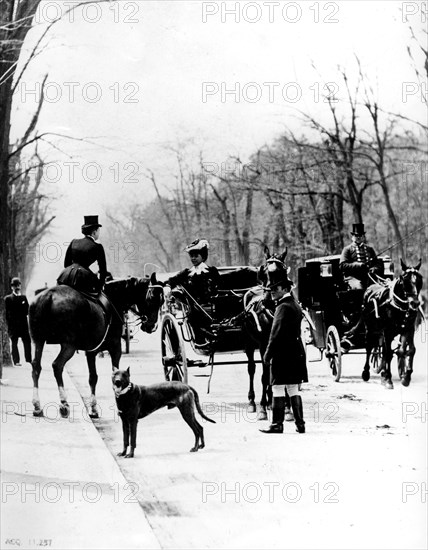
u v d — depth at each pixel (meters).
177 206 18.34
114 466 8.42
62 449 8.70
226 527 7.02
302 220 20.38
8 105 12.88
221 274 12.57
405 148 20.17
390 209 21.55
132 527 7.05
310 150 18.70
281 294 9.94
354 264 13.89
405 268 12.87
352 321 13.72
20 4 12.19
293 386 10.08
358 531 7.21
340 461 8.74
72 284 10.38
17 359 14.18
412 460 8.84
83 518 7.25
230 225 19.83
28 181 13.48
